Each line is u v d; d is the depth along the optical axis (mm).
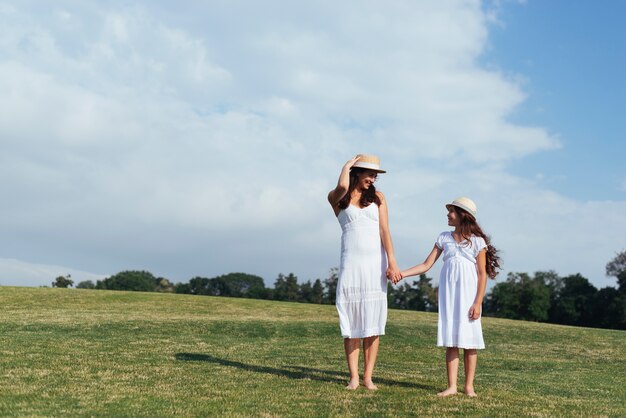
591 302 80688
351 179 7242
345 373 8836
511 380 9258
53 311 21656
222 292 129125
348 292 7137
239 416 5449
